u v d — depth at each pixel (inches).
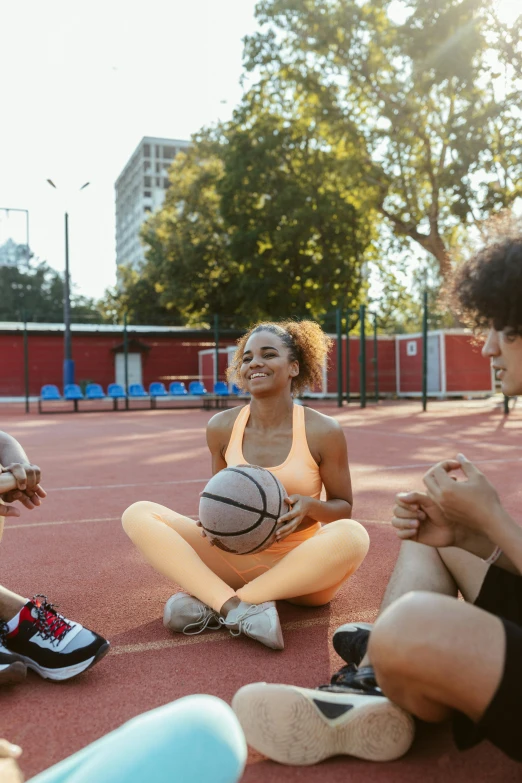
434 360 1088.8
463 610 56.3
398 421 613.0
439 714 64.7
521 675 53.3
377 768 68.8
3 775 60.6
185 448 423.2
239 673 93.8
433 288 1942.7
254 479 103.3
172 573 110.3
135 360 1339.8
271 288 1246.3
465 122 887.7
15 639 92.1
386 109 944.9
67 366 1048.8
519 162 881.5
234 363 128.4
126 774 38.5
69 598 130.5
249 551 103.0
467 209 898.1
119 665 97.7
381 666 59.7
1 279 2888.8
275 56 1022.4
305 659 98.6
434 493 66.3
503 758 70.8
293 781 66.5
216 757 39.7
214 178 1450.5
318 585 107.4
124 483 281.6
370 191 1023.6
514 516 197.8
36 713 82.9
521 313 62.0
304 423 117.3
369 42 941.2
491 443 415.2
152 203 5191.9
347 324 909.2
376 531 183.9
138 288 1769.2
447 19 847.7
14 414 863.7
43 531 190.9
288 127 1206.9
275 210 1197.1
